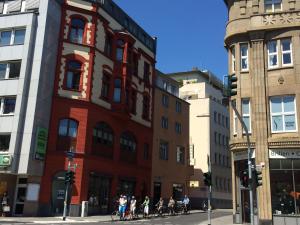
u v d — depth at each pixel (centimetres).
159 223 2920
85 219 3066
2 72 3412
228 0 3100
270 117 2756
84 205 3384
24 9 3572
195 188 6194
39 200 3253
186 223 2942
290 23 2791
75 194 3388
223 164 6775
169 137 5222
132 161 4322
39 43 3416
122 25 4341
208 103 6475
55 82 3528
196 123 6481
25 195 3225
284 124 2711
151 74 4922
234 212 2853
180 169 5397
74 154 3450
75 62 3681
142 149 4544
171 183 5125
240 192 2844
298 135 2641
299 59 2744
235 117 2883
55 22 3606
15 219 2759
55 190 3359
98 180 3706
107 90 3997
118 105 4034
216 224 2853
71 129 3525
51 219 2919
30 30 3416
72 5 3747
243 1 2973
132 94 4441
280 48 2817
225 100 2030
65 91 3562
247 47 2938
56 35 3609
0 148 3238
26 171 3127
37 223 2544
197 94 6894
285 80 2750
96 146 3703
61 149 3438
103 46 3944
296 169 2616
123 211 3269
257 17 2870
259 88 2786
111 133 3978
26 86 3312
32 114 3250
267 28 2825
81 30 3781
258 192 2648
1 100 3344
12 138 3191
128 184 4212
